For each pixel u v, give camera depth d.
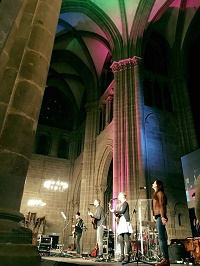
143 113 15.85
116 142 15.48
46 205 23.89
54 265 4.02
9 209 3.26
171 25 20.67
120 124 15.88
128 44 18.69
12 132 3.73
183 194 15.20
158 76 19.53
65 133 28.62
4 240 2.99
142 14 18.23
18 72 4.21
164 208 4.63
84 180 20.81
